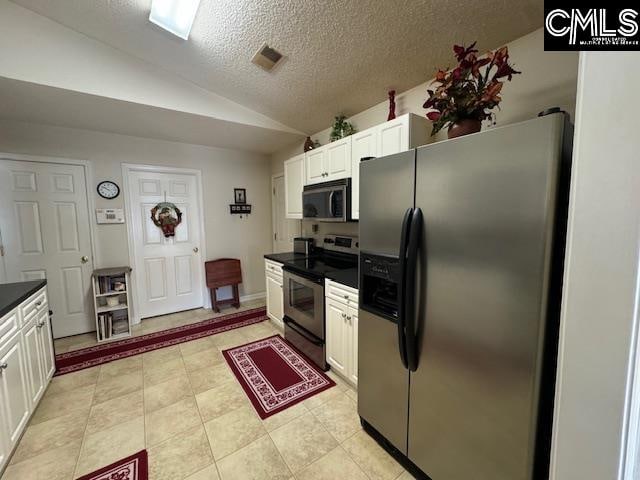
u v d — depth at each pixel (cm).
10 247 274
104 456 150
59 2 187
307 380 217
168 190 358
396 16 160
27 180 279
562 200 85
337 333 207
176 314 366
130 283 328
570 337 68
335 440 160
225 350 267
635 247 57
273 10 172
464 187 104
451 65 193
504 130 92
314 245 347
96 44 219
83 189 305
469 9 148
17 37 193
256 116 301
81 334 309
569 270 67
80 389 208
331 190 245
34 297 191
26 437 163
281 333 306
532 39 157
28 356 174
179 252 371
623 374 61
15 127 271
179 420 176
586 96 62
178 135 329
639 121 55
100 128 299
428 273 119
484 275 100
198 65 236
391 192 134
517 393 95
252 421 175
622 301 60
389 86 224
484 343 102
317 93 251
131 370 234
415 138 189
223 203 399
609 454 64
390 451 150
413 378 131
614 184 59
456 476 117
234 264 389
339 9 163
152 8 183
